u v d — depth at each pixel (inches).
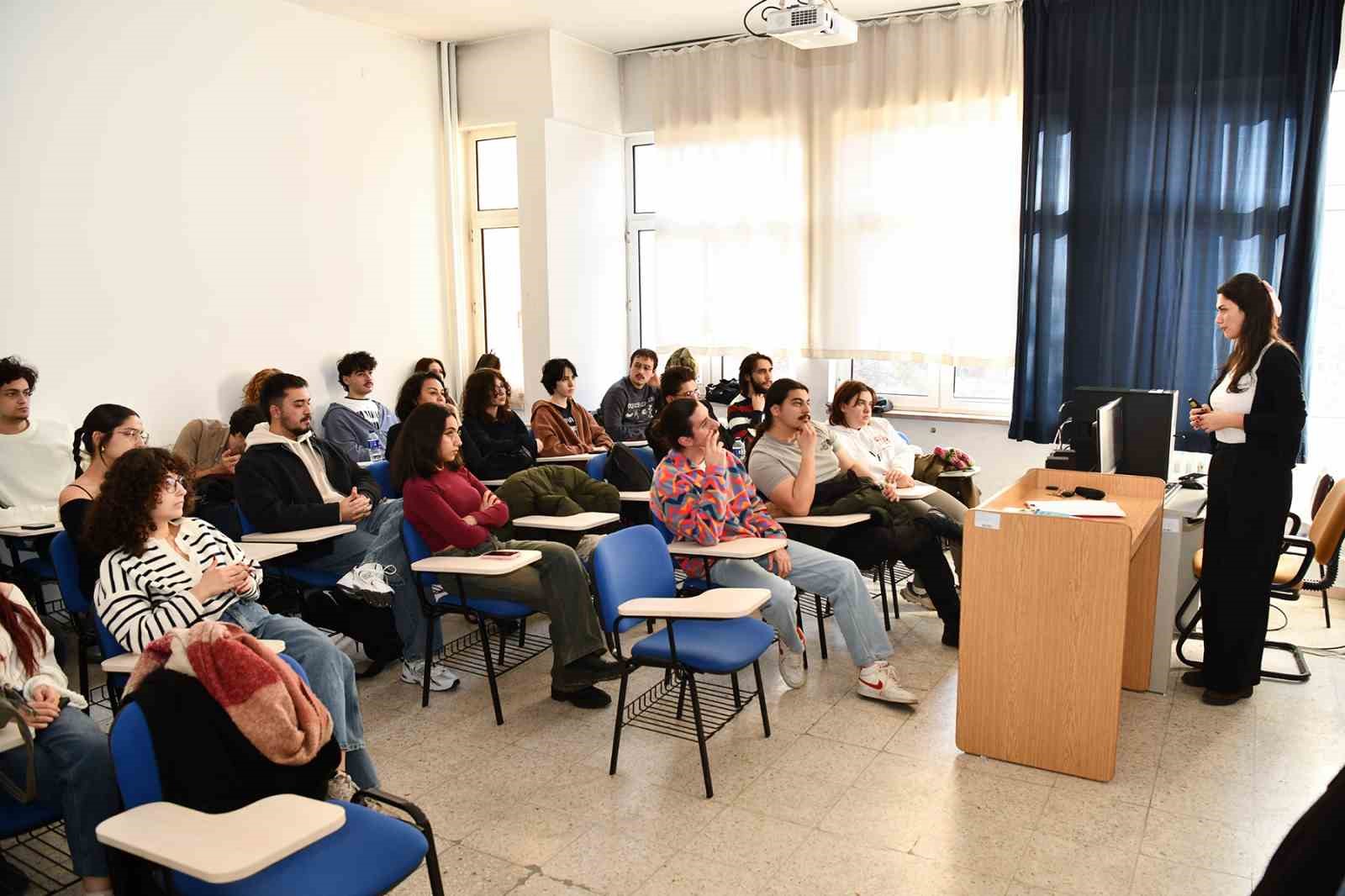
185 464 107.6
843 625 136.3
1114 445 159.3
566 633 131.0
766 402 156.6
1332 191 193.2
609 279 274.7
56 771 81.6
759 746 123.2
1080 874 94.8
